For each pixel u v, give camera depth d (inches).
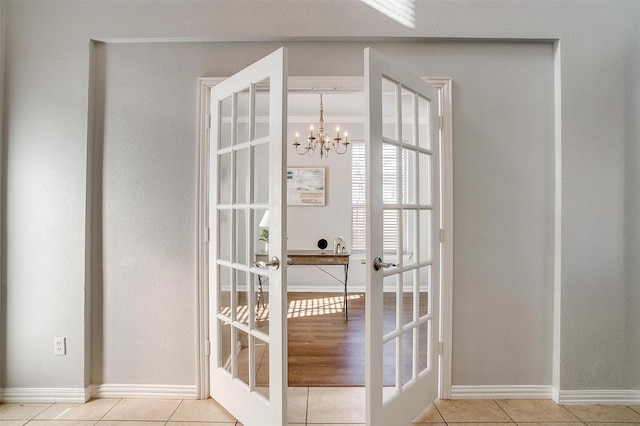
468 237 83.4
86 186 82.3
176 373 84.2
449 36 82.0
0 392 81.7
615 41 82.4
